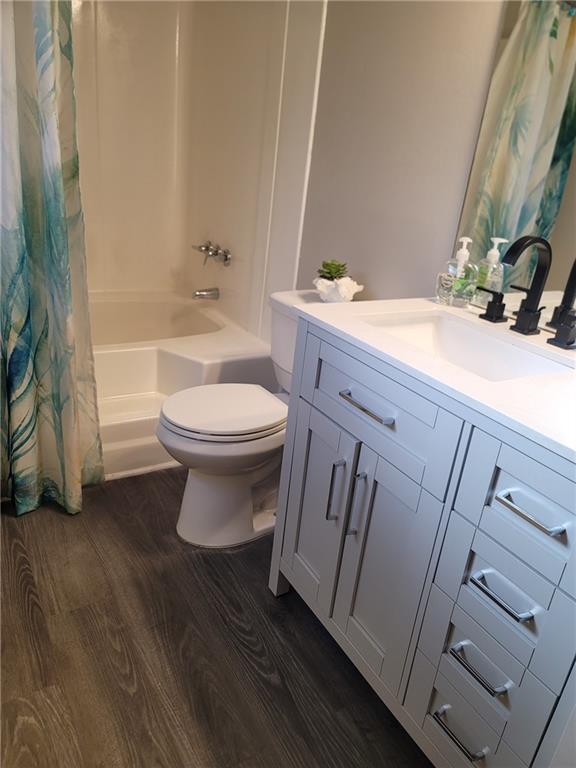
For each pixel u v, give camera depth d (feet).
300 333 4.52
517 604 2.90
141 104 9.25
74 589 5.20
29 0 4.69
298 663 4.67
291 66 6.88
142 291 10.28
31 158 5.19
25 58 4.90
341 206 6.53
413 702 3.71
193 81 9.36
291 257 7.41
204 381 7.57
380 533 3.88
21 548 5.65
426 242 5.56
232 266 8.79
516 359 4.16
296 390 4.65
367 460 3.90
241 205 8.32
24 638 4.62
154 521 6.28
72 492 6.09
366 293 6.38
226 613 5.12
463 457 3.10
